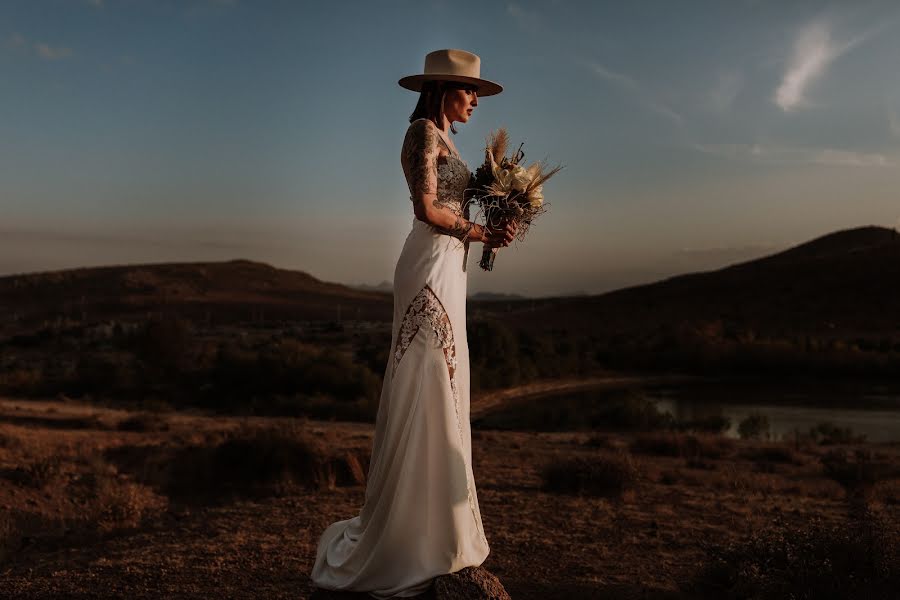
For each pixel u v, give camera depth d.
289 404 47.56
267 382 52.78
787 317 136.12
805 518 10.76
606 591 6.91
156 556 7.99
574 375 78.31
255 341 107.19
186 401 53.59
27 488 13.59
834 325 126.69
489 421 45.56
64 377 61.00
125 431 29.00
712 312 147.50
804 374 82.69
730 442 26.67
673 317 147.62
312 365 53.59
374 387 51.75
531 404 57.12
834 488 14.88
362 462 15.94
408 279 3.62
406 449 3.52
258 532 9.34
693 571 7.63
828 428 37.53
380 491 3.64
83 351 98.69
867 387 71.62
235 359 54.62
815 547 6.61
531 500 12.16
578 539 9.19
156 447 21.22
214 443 21.33
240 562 7.71
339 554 3.80
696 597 6.67
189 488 15.35
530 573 7.59
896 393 65.94
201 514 11.09
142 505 12.47
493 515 10.84
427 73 3.63
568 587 7.06
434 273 3.59
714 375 83.31
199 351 78.25
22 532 11.09
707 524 10.23
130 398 54.69
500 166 3.62
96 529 10.88
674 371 85.06
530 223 3.64
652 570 7.70
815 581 6.12
